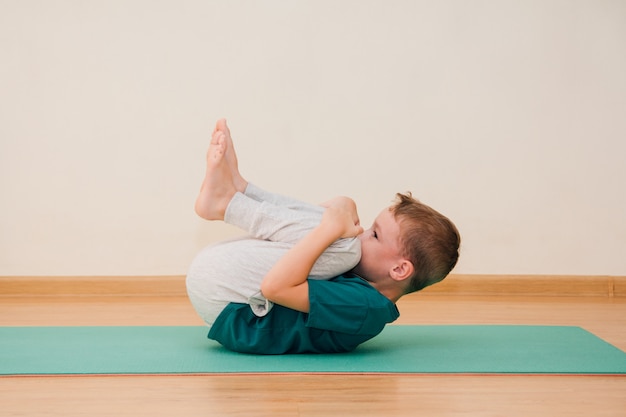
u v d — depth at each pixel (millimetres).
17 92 2662
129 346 1694
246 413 1213
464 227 2822
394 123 2783
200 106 2717
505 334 1908
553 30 2822
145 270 2725
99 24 2680
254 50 2729
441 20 2787
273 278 1515
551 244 2850
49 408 1227
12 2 2652
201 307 1625
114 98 2689
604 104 2846
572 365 1547
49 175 2682
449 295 2791
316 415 1208
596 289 2844
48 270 2695
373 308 1553
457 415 1222
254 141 2742
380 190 2787
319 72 2752
